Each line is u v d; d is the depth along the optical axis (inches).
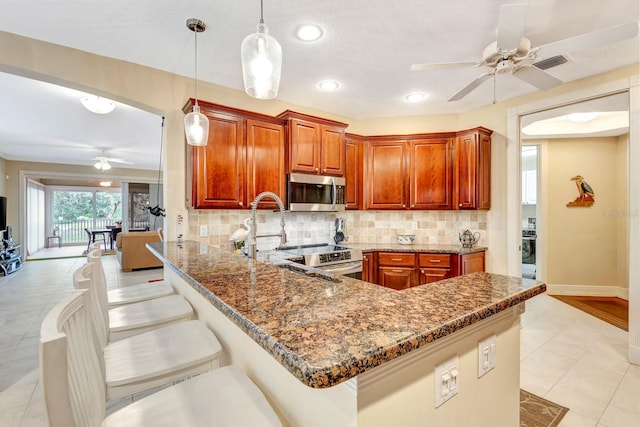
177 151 110.1
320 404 30.3
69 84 93.7
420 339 25.4
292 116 122.4
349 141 146.6
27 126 179.3
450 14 76.2
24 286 196.9
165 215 109.7
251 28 82.1
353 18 77.8
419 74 109.2
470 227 147.6
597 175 177.9
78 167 313.1
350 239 160.4
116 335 60.6
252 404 34.8
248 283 44.0
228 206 109.3
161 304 72.3
